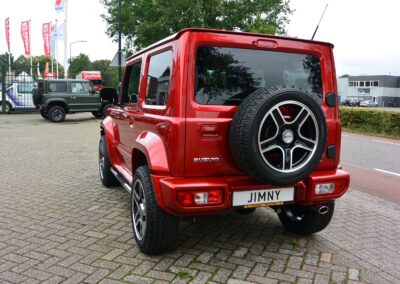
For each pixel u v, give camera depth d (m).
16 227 4.53
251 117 3.19
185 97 3.36
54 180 6.86
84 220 4.79
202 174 3.43
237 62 3.60
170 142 3.38
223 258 3.79
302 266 3.67
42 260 3.68
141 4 23.12
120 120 5.41
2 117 20.25
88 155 9.47
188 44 3.40
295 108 3.37
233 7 22.77
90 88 19.25
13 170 7.64
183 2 21.72
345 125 19.42
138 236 3.92
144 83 4.38
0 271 3.47
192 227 4.60
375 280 3.45
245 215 5.05
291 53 3.80
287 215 4.45
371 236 4.50
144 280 3.34
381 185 7.24
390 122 17.03
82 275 3.41
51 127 16.08
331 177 3.75
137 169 3.95
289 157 3.38
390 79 91.31
